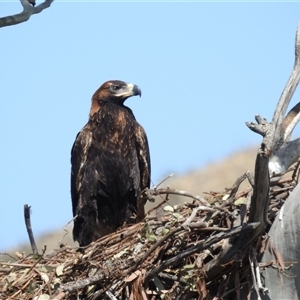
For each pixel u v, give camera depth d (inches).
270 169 418.6
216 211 414.9
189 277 403.2
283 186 429.1
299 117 425.7
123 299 426.3
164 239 400.5
